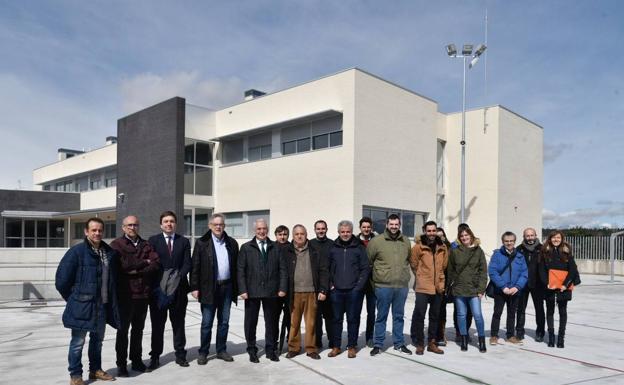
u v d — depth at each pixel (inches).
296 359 277.6
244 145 872.9
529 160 992.2
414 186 804.0
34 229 1284.4
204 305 265.6
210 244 267.7
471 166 922.1
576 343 328.5
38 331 367.2
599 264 1122.7
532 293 332.8
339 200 706.8
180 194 827.4
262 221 276.8
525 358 284.7
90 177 1362.0
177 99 834.8
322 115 740.0
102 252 233.3
